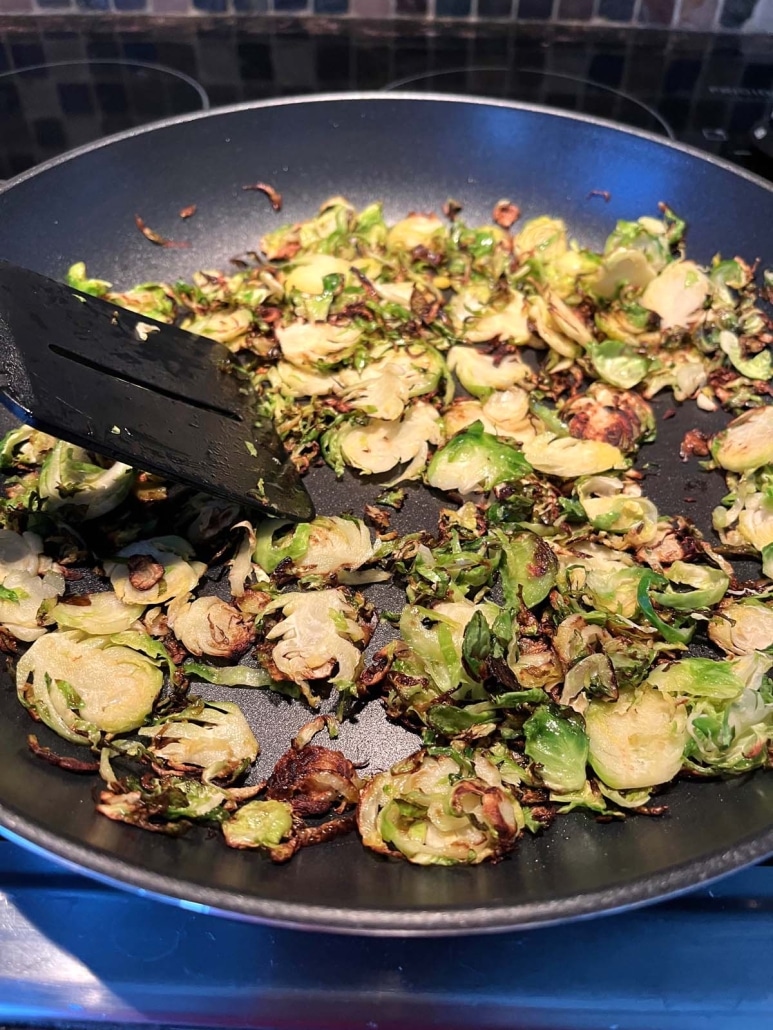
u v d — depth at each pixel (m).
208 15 0.43
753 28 0.43
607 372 0.29
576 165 0.33
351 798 0.19
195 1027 0.17
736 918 0.18
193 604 0.23
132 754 0.20
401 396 0.27
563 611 0.22
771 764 0.19
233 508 0.25
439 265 0.32
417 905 0.15
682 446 0.27
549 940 0.17
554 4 0.43
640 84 0.40
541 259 0.32
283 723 0.21
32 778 0.19
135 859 0.17
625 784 0.19
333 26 0.43
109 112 0.37
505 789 0.19
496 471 0.26
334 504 0.26
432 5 0.43
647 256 0.31
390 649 0.22
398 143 0.33
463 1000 0.17
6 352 0.20
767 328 0.29
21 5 0.43
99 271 0.31
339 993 0.17
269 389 0.29
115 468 0.25
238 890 0.15
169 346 0.24
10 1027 0.17
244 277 0.31
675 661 0.21
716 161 0.31
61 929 0.17
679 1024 0.17
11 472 0.26
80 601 0.23
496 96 0.39
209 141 0.32
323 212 0.33
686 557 0.24
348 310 0.30
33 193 0.30
